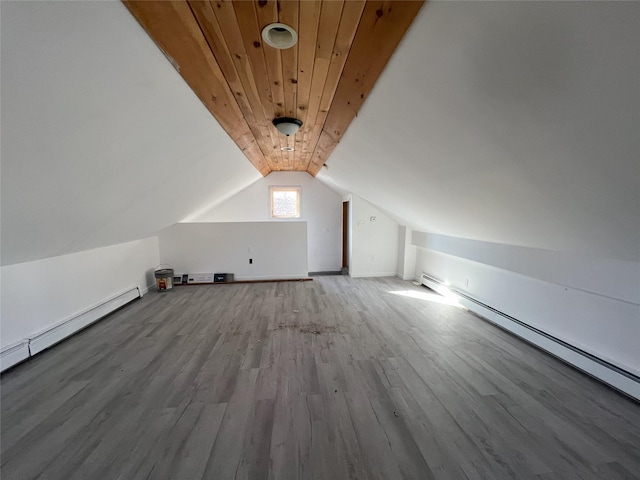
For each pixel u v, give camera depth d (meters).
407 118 1.56
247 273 5.14
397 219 5.10
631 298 1.83
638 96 0.76
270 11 0.95
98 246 3.27
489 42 0.86
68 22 0.79
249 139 2.74
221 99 1.67
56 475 1.38
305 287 4.76
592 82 0.79
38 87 0.92
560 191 1.41
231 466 1.43
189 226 4.94
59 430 1.65
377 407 1.84
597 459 1.45
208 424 1.70
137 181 2.15
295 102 1.82
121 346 2.68
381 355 2.50
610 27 0.64
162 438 1.60
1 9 0.68
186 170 2.56
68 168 1.46
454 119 1.33
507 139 1.25
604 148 1.00
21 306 2.44
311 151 3.51
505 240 2.63
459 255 3.58
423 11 0.89
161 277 4.50
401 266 5.37
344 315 3.48
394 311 3.61
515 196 1.71
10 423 1.71
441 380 2.12
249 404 1.87
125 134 1.49
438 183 2.18
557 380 2.11
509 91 0.99
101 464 1.44
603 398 1.90
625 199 1.20
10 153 1.12
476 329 3.04
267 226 5.08
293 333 2.96
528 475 1.37
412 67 1.17
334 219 6.05
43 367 2.31
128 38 0.96
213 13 0.95
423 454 1.49
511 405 1.85
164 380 2.14
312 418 1.74
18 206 1.54
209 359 2.44
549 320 2.55
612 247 1.68
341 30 1.06
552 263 2.31
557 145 1.11
